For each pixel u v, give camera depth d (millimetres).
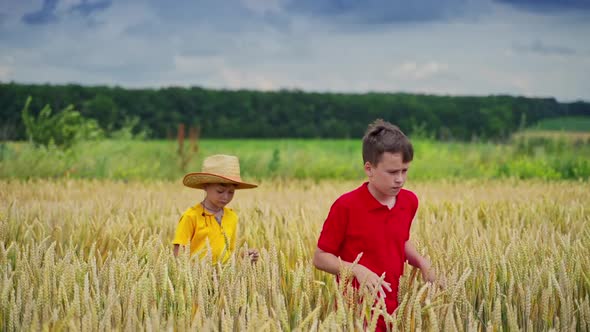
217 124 45219
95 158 17953
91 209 7309
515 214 7129
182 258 3555
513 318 2947
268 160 18891
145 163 18172
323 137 46781
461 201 8180
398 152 3367
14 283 3633
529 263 4008
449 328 2775
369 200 3613
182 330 2807
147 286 3127
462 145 22219
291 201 8922
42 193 10117
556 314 3418
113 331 2785
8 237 5676
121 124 39125
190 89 46250
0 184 11500
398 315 2930
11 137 25453
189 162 19094
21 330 2898
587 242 4664
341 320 2777
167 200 8859
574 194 10008
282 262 3604
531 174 17938
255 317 2668
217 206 4977
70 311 2801
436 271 3463
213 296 3291
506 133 41562
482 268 3822
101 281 3543
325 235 3693
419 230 5930
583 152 20047
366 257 3611
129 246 4059
